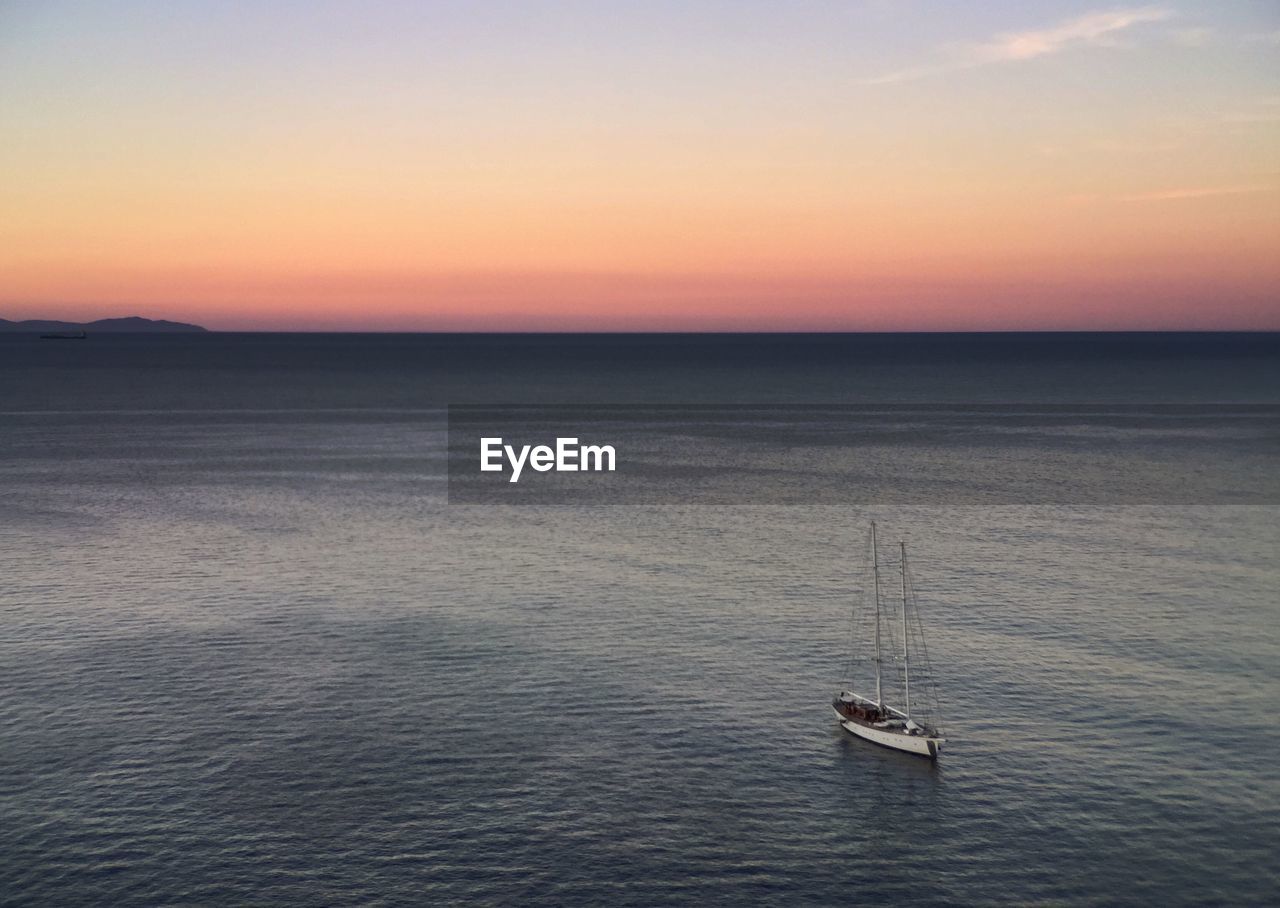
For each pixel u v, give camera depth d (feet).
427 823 175.73
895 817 179.73
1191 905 156.15
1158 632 269.23
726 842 172.04
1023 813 181.06
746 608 290.56
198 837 170.71
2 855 165.27
